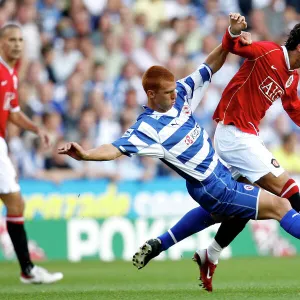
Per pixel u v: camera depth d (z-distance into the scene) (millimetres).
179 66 59344
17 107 30844
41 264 42688
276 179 23578
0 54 29844
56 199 46156
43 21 56969
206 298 21438
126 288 26594
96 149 20969
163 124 22078
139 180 49812
